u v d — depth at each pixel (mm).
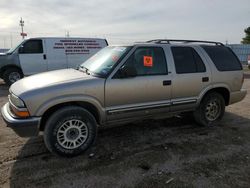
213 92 5023
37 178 3115
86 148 3785
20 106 3369
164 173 3238
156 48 4340
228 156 3738
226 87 5082
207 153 3836
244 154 3814
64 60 11188
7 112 3645
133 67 3896
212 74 4848
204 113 4961
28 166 3416
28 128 3387
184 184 2990
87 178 3123
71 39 11289
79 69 4629
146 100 4191
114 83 3850
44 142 3861
